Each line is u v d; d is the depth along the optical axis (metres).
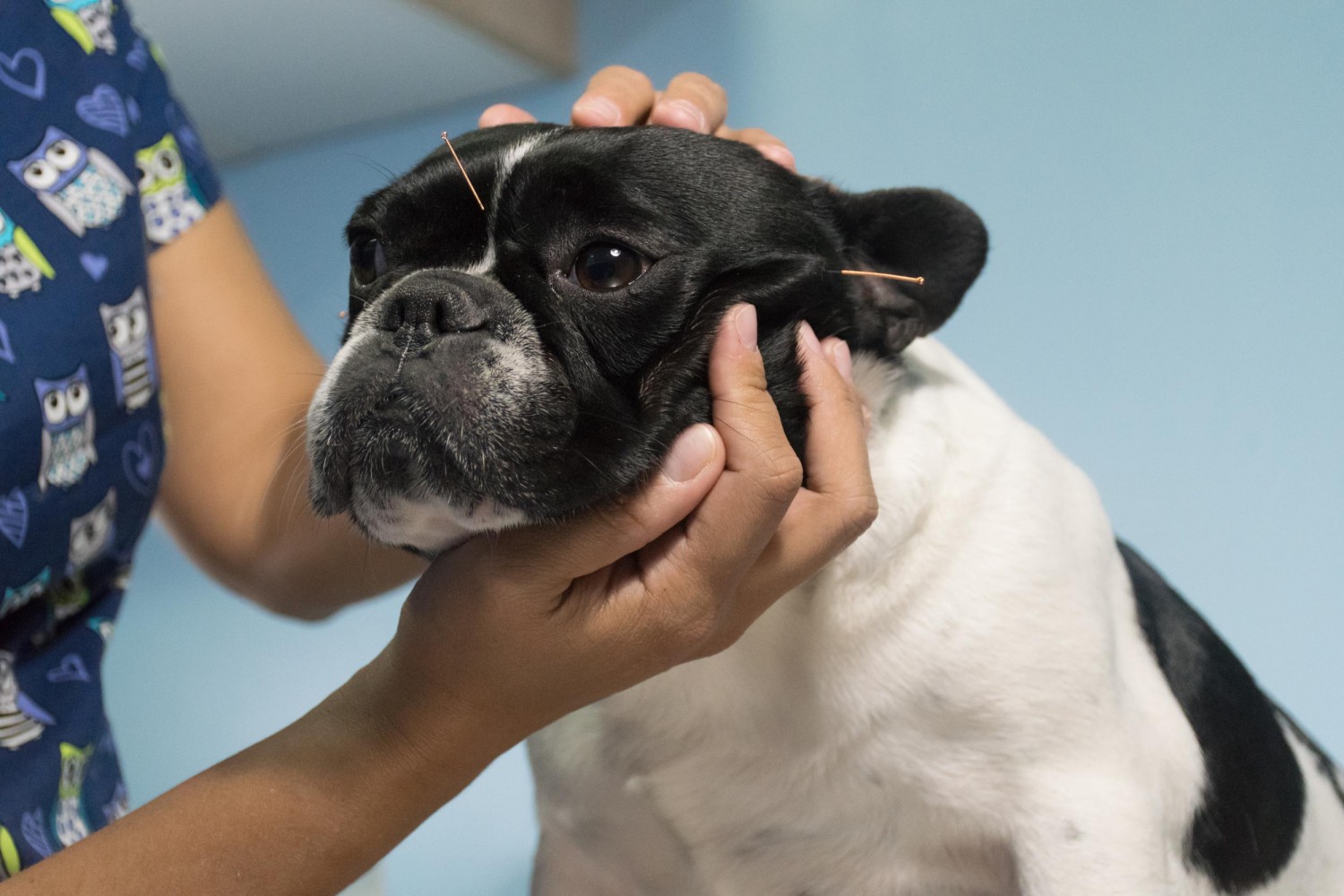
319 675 2.93
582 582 0.91
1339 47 2.26
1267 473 2.21
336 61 2.90
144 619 3.21
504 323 0.94
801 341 1.02
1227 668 1.37
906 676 1.10
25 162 1.08
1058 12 2.50
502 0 2.80
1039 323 2.43
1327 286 2.21
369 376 0.91
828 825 1.19
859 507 0.97
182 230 1.43
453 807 2.42
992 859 1.17
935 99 2.59
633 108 1.27
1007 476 1.18
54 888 0.78
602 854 1.31
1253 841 1.29
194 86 3.02
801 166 2.70
